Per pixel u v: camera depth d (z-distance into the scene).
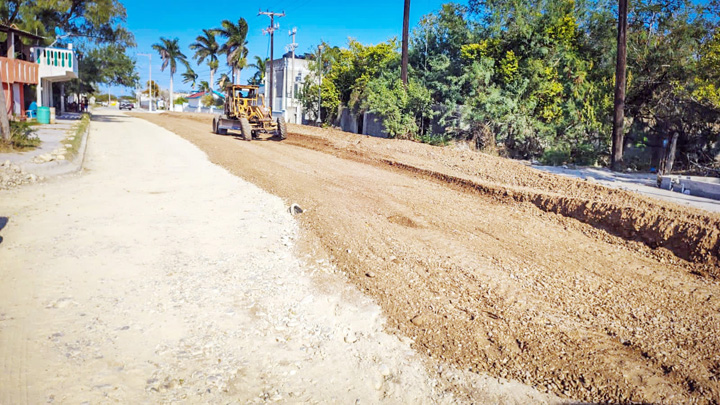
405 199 10.13
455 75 22.78
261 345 4.47
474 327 4.75
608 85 20.23
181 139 22.81
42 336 4.40
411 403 3.74
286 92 46.56
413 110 22.72
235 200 10.07
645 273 6.25
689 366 4.11
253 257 6.69
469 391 3.84
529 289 5.64
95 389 3.68
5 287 5.40
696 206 8.88
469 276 6.00
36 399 3.52
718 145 19.73
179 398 3.66
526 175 11.68
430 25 25.72
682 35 19.45
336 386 3.92
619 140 16.72
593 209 8.30
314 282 5.89
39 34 32.91
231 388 3.82
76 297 5.23
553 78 20.09
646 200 8.63
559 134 19.88
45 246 6.78
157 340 4.45
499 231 7.95
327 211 9.03
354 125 29.78
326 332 4.73
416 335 4.64
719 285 5.88
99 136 23.61
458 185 11.54
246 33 61.66
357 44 31.28
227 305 5.22
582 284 5.82
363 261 6.49
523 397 3.75
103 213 8.66
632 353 4.32
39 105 30.44
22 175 11.27
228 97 24.66
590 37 21.70
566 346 4.41
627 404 3.64
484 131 19.70
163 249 6.87
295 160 15.89
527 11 21.17
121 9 36.12
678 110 19.95
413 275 6.02
